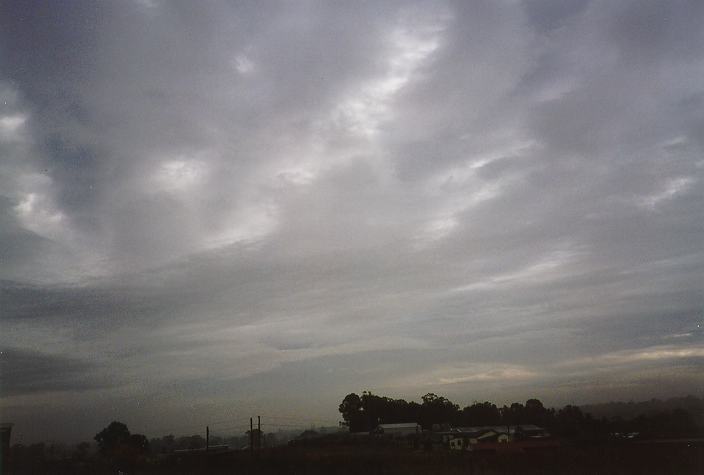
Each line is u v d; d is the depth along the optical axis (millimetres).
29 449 33625
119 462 34719
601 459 23594
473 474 24578
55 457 34875
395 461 26172
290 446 31297
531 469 23891
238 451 31812
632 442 25281
